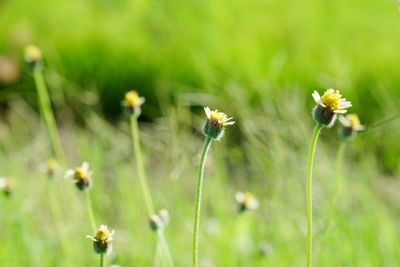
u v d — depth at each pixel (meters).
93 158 6.85
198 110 10.96
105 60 13.48
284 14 15.62
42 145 8.01
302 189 6.07
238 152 7.50
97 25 15.05
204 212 6.73
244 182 7.40
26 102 11.88
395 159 7.64
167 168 7.46
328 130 7.36
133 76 13.19
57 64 13.22
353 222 5.50
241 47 14.01
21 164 7.56
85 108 9.75
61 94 9.82
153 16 14.97
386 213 5.93
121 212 6.66
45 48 12.98
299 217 5.87
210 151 7.38
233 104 7.56
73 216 5.95
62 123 10.32
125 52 13.63
